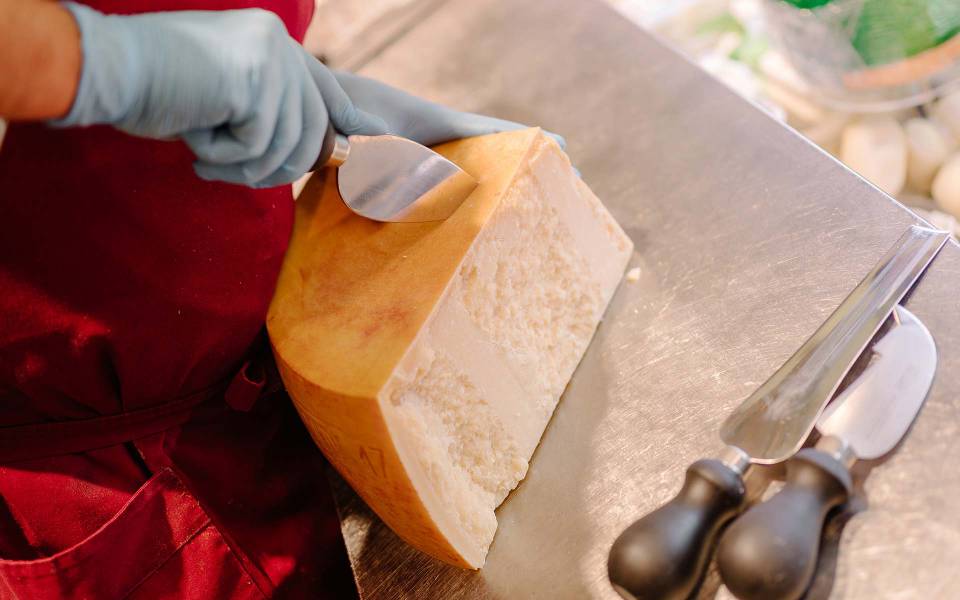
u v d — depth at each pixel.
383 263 0.63
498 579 0.62
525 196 0.64
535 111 0.98
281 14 0.63
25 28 0.36
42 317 0.55
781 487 0.56
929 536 0.51
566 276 0.70
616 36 1.03
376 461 0.56
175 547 0.64
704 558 0.52
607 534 0.61
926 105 0.96
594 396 0.69
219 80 0.44
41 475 0.63
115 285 0.56
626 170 0.86
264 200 0.62
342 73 0.71
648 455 0.64
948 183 0.91
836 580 0.52
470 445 0.63
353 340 0.58
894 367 0.58
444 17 1.18
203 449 0.68
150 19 0.45
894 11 0.82
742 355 0.66
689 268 0.74
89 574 0.60
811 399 0.57
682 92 0.91
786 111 1.03
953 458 0.54
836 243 0.70
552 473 0.66
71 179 0.51
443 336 0.58
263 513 0.72
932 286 0.63
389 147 0.58
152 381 0.62
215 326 0.61
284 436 0.76
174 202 0.56
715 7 1.15
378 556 0.68
